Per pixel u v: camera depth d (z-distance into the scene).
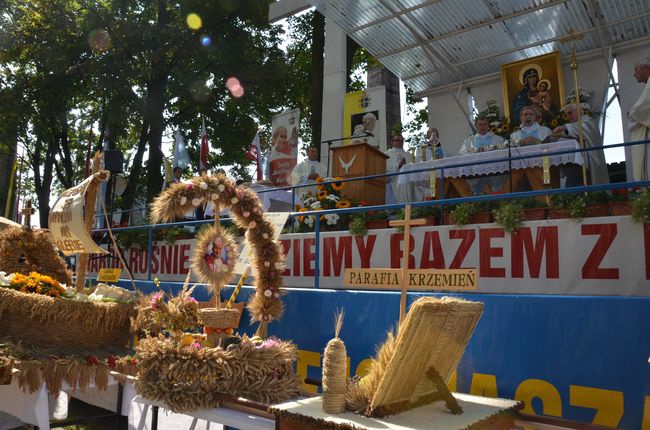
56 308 4.64
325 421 2.79
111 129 21.41
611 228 5.05
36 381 4.34
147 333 4.25
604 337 3.54
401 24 9.26
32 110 20.86
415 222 3.66
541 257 5.40
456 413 2.96
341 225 7.62
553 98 9.86
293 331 5.11
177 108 24.58
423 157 8.66
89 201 5.77
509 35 9.43
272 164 13.96
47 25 20.64
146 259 9.23
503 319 3.93
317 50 19.59
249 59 22.59
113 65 20.16
